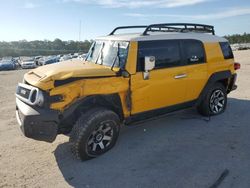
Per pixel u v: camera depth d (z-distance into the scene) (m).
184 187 3.73
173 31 6.23
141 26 6.12
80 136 4.36
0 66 39.09
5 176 4.20
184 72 5.67
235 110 7.02
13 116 7.32
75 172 4.25
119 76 4.76
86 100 4.48
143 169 4.24
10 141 5.55
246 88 9.75
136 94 5.00
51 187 3.88
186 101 5.91
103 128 4.65
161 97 5.40
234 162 4.34
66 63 5.46
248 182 3.78
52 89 4.22
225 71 6.53
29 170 4.37
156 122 6.31
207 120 6.31
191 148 4.91
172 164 4.36
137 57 4.96
